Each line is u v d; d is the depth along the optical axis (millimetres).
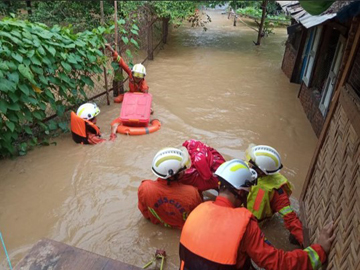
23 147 4508
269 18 14914
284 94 7164
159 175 3014
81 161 4445
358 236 1736
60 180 4062
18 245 3141
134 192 3895
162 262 2932
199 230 1993
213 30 13938
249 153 3104
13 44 4066
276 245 3227
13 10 8695
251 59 9875
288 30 6887
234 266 1919
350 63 2490
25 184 3973
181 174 3115
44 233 3293
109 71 6180
